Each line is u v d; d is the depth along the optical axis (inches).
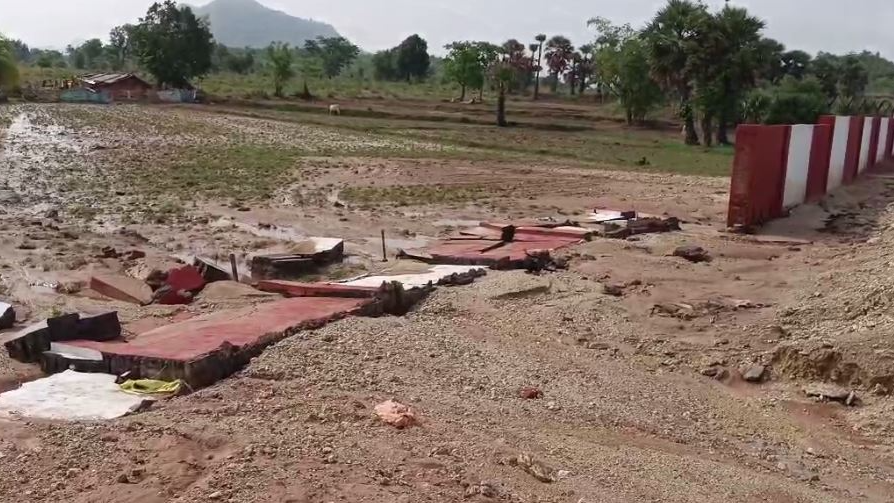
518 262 568.4
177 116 2021.4
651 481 261.6
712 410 342.6
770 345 412.2
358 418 279.9
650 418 326.0
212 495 211.3
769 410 347.9
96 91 2495.1
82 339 359.3
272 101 2691.9
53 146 1328.7
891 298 423.5
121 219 743.1
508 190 1022.4
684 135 2121.1
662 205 922.7
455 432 279.6
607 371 374.3
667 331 442.3
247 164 1170.6
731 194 757.3
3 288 483.5
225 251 617.6
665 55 1994.3
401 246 660.7
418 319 428.5
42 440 249.4
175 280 490.0
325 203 877.8
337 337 366.6
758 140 744.3
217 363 322.3
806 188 915.4
